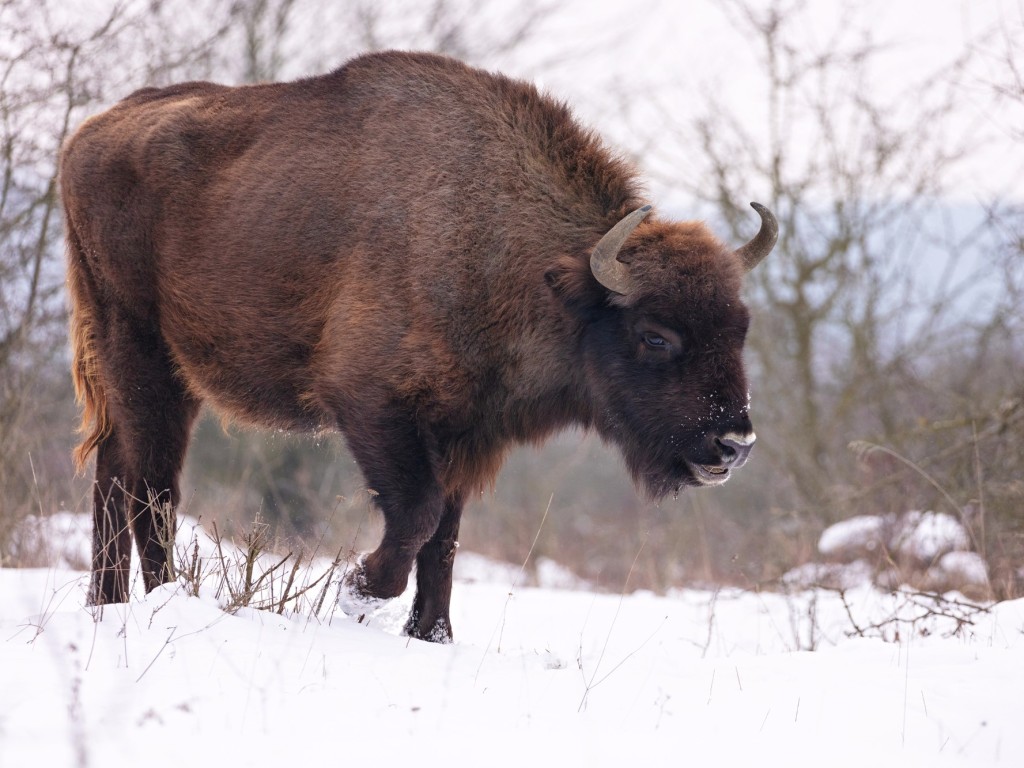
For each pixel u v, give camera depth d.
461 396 20.67
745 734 14.36
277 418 23.20
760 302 53.03
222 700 14.05
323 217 21.44
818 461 50.09
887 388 47.72
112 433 24.19
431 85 21.72
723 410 19.39
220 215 22.59
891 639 23.03
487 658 17.97
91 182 23.89
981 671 17.39
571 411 22.20
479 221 20.67
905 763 13.44
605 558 57.09
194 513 36.69
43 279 36.41
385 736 13.35
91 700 13.64
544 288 20.88
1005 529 34.56
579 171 21.50
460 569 45.75
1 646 15.98
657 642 24.62
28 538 30.69
